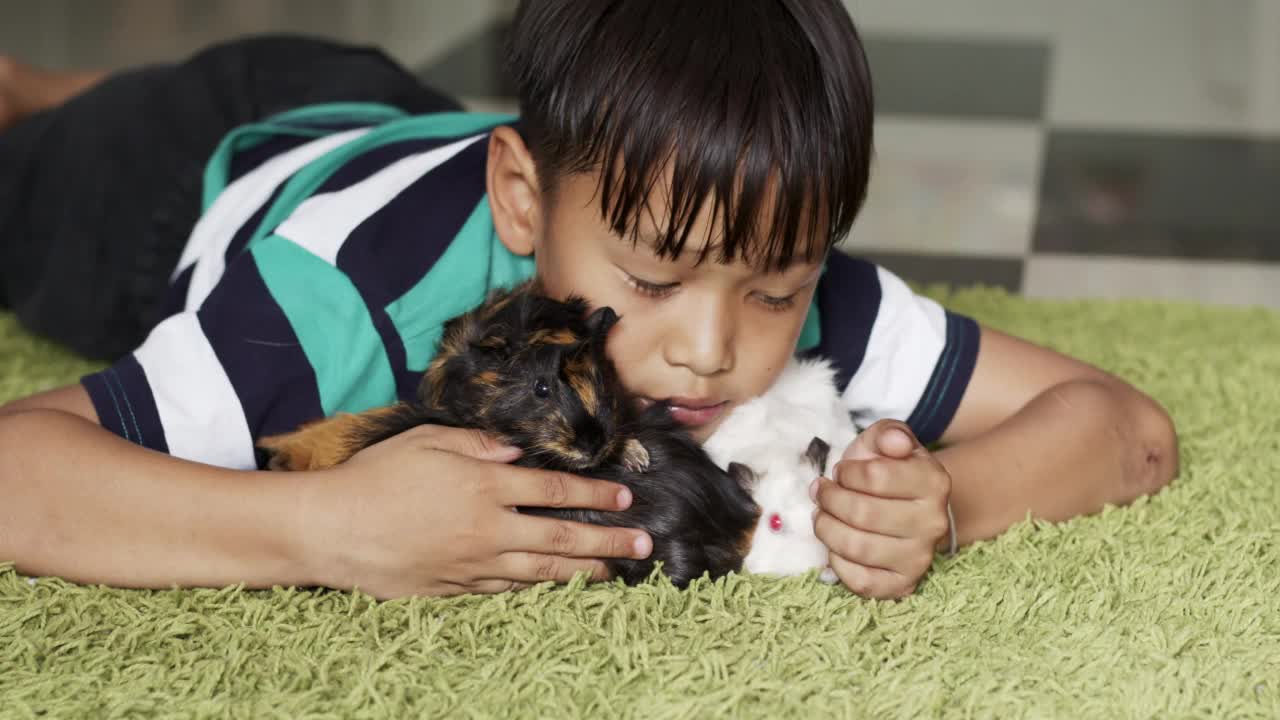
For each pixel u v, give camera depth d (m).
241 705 1.24
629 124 1.42
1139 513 1.75
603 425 1.42
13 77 3.10
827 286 1.94
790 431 1.60
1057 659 1.34
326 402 1.65
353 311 1.68
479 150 1.87
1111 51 6.19
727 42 1.45
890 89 5.74
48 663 1.34
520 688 1.27
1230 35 6.35
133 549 1.49
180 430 1.60
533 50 1.60
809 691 1.27
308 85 2.77
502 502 1.43
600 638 1.36
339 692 1.27
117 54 5.67
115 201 2.58
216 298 1.69
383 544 1.44
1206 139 5.29
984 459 1.73
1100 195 4.70
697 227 1.40
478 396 1.45
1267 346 2.88
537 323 1.45
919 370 1.95
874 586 1.47
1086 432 1.80
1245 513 1.77
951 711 1.25
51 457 1.51
